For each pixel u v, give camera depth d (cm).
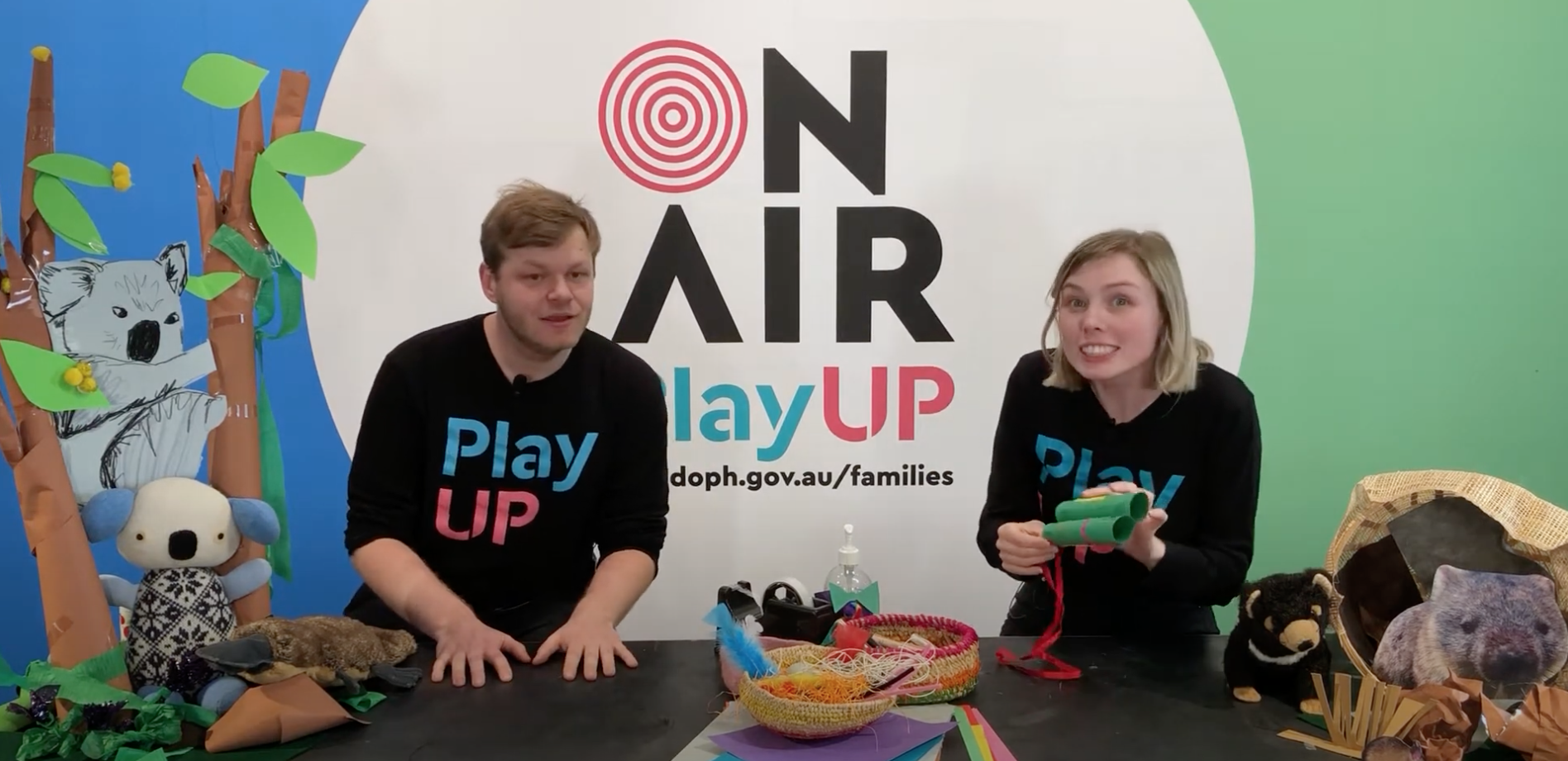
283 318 139
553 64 168
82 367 116
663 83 169
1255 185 168
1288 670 106
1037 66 168
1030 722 104
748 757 95
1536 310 170
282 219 133
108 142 167
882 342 173
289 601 176
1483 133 167
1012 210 170
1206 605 139
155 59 166
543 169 170
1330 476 174
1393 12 165
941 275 172
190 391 124
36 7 164
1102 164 169
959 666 110
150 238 169
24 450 116
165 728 100
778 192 171
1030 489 155
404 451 147
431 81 168
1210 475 141
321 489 174
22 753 98
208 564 121
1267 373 172
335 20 166
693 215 171
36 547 116
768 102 169
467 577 152
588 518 153
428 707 109
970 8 167
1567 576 99
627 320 173
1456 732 92
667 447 166
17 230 167
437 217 170
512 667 121
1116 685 114
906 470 176
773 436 175
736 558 178
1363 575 110
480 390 148
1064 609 153
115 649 113
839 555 136
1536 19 164
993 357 174
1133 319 139
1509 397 172
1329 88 166
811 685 101
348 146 136
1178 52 167
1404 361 171
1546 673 99
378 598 157
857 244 171
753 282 172
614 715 107
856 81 169
